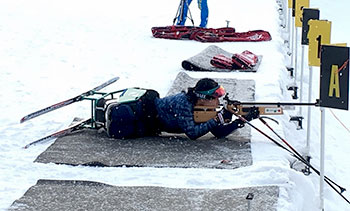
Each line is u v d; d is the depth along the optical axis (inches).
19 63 457.4
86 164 266.8
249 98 361.7
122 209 224.5
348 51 242.1
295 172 260.5
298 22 416.5
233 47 515.5
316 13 354.9
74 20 623.8
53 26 589.0
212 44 528.4
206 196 234.5
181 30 548.1
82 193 238.7
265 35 539.5
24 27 580.4
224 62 432.1
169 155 276.8
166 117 295.4
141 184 247.4
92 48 507.5
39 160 272.2
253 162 267.7
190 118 291.0
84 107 354.9
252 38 537.3
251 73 427.5
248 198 199.9
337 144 392.2
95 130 313.1
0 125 323.6
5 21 603.8
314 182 293.0
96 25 603.2
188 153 279.6
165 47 515.2
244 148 285.7
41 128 320.5
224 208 223.8
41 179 251.3
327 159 354.9
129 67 451.2
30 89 395.2
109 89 395.2
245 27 610.9
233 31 550.3
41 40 531.2
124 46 517.3
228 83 392.8
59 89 397.4
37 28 577.3
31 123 327.6
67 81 415.8
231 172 257.1
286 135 332.5
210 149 284.5
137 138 301.1
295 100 437.4
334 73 246.1
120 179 252.7
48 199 232.8
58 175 257.1
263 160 270.2
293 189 245.6
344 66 243.4
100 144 291.7
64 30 573.9
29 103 366.9
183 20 576.7
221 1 775.7
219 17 668.1
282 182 247.3
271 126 320.5
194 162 268.4
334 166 347.3
